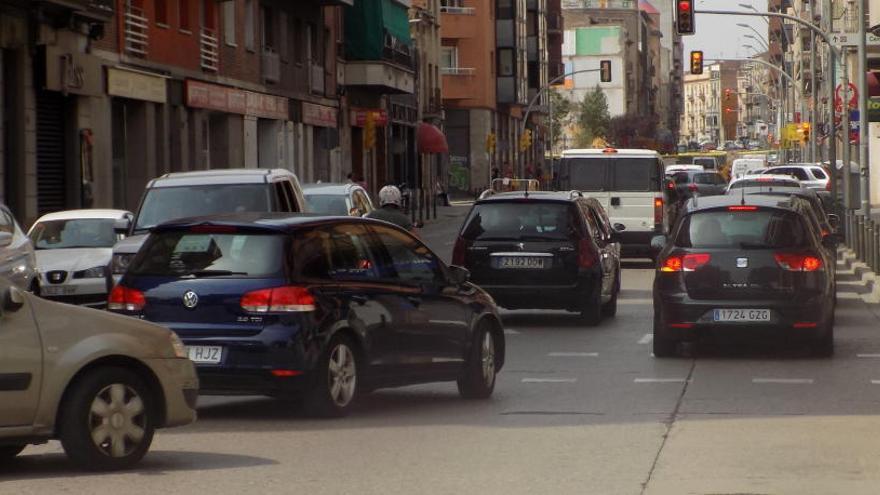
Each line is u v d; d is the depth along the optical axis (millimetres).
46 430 11352
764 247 20078
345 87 73250
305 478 11328
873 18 87562
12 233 24016
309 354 14312
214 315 14406
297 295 14312
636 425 14180
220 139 54406
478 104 110375
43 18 38250
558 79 107938
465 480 11203
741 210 20406
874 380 17750
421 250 16156
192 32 50094
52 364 11320
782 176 41438
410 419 14781
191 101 49406
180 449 12891
